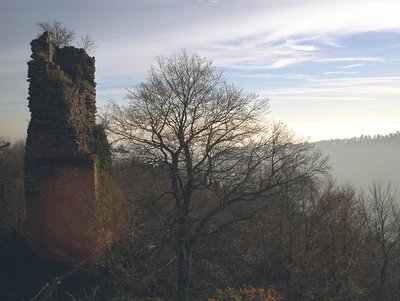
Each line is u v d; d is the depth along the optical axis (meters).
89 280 16.94
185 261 20.73
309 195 31.39
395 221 34.81
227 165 21.50
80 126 18.45
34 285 16.62
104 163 20.16
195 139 21.34
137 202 21.09
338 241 29.16
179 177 21.27
